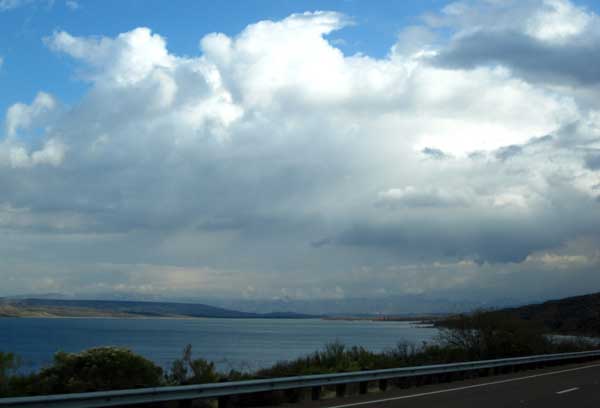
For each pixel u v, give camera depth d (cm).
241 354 7019
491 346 3762
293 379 1730
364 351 2930
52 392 1759
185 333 17425
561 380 2536
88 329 18738
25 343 9406
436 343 3953
